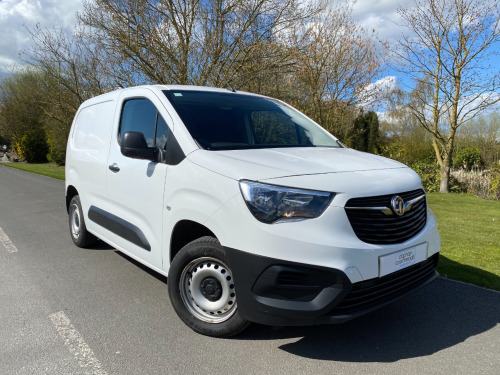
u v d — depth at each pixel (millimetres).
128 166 3943
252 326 3348
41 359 2857
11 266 4941
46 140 36031
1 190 13219
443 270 4832
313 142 4008
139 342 3094
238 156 3055
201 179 3004
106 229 4527
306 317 2566
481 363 2824
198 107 3678
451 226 7742
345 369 2738
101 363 2812
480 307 3783
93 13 12594
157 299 3918
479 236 6828
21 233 6758
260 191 2648
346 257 2559
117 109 4406
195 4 11797
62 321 3438
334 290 2541
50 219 8062
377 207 2740
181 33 12016
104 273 4668
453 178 14258
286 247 2562
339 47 11297
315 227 2574
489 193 12625
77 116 5734
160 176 3439
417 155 24219
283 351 2961
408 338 3178
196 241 3117
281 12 11844
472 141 26109
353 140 20219
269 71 12117
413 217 3043
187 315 3248
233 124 3662
